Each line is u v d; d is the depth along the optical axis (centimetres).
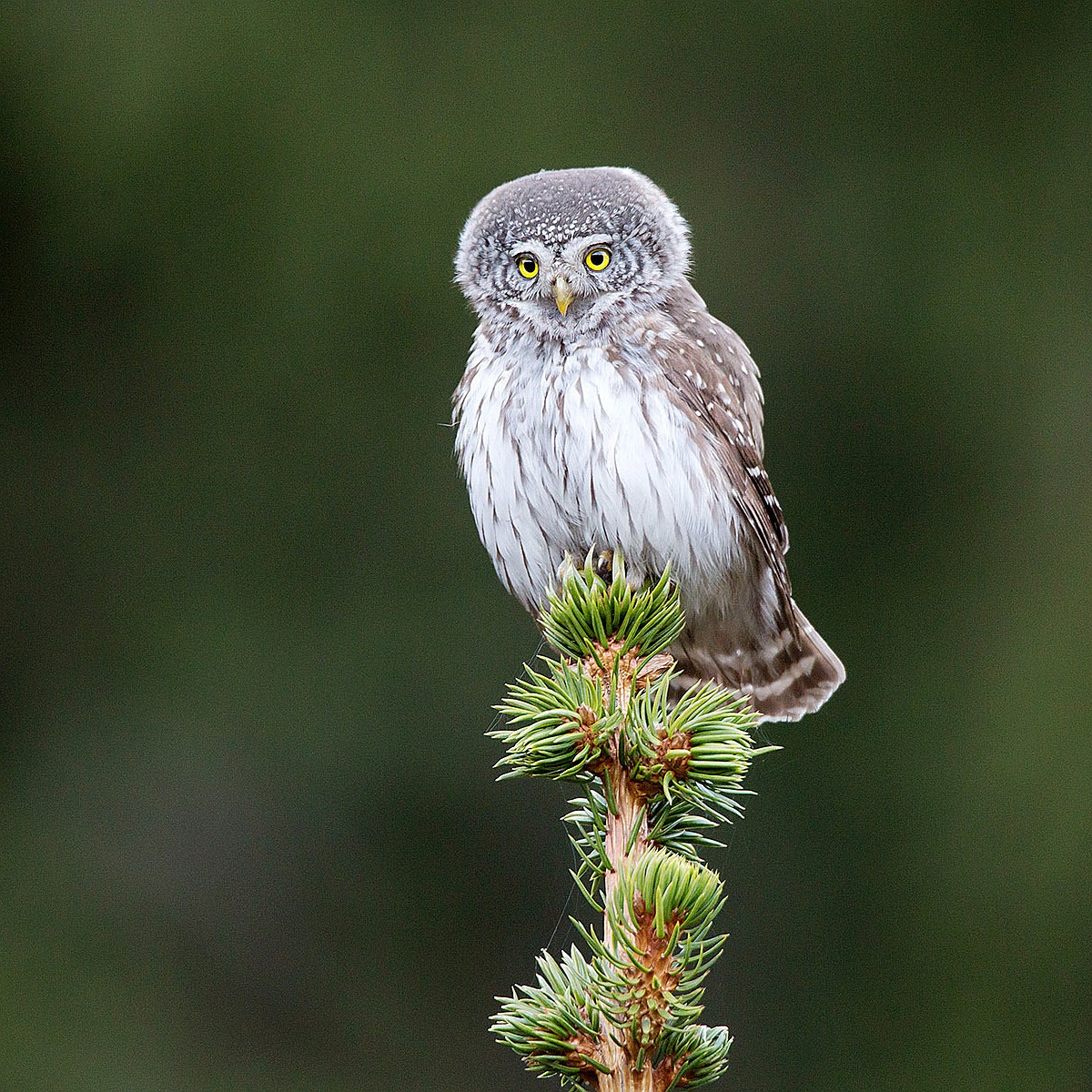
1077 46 1244
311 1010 1132
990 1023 1051
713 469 726
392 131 1180
